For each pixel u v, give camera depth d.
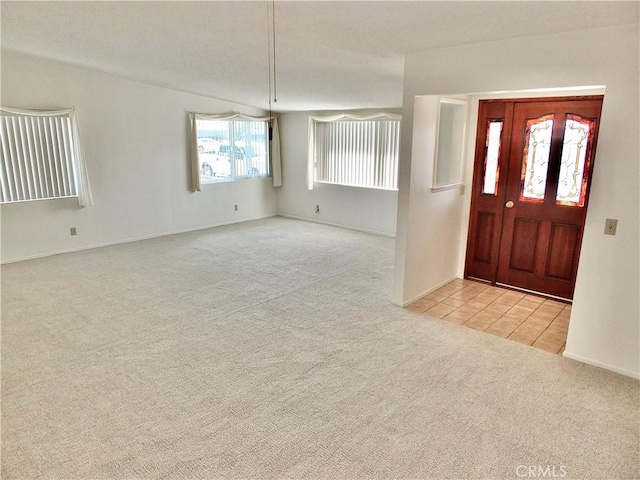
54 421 2.54
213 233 7.41
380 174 7.22
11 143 5.47
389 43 3.52
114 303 4.32
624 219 2.94
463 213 5.07
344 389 2.88
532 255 4.67
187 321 3.92
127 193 6.67
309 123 7.94
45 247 5.94
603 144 2.93
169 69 5.45
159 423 2.54
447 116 4.57
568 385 2.96
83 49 4.80
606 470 2.20
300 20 3.24
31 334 3.64
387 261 5.84
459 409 2.68
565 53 2.97
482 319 4.04
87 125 6.07
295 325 3.85
